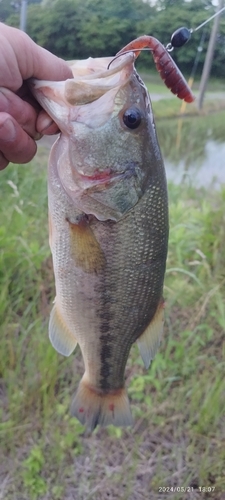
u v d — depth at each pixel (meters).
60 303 0.30
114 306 0.29
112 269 0.28
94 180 0.27
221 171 1.27
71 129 0.26
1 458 0.46
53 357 0.51
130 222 0.27
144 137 0.27
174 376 0.54
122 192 0.27
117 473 0.46
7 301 0.57
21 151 0.28
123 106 0.26
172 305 0.61
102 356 0.31
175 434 0.49
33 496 0.44
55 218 0.28
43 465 0.46
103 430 0.49
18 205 0.76
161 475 0.46
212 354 0.56
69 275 0.29
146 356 0.31
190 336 0.55
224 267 0.65
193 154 1.41
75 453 0.47
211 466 0.46
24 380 0.51
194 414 0.50
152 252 0.28
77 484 0.45
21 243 0.65
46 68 0.28
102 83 0.26
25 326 0.56
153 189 0.27
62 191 0.27
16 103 0.27
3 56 0.26
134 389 0.51
